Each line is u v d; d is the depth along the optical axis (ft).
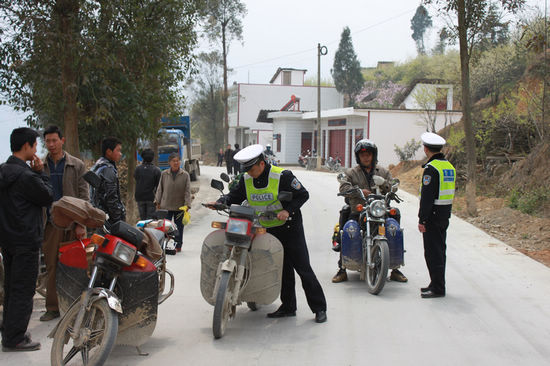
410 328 17.48
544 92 48.37
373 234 22.58
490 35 42.50
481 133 56.59
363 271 22.62
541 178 43.39
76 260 14.89
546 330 17.28
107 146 17.76
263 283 17.17
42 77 28.89
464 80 42.16
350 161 115.75
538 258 28.27
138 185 32.07
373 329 17.38
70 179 18.56
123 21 32.19
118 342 14.52
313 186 71.41
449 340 16.37
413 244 32.22
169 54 37.35
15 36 28.53
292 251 18.13
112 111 32.35
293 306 18.83
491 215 40.16
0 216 14.94
